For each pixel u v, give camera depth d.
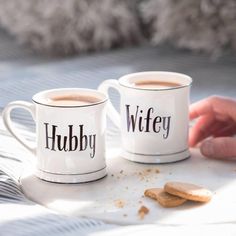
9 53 1.93
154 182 0.94
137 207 0.87
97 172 0.95
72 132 0.93
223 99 1.09
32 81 1.54
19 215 0.86
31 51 1.94
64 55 1.87
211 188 0.92
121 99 1.02
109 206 0.88
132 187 0.93
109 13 1.81
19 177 0.98
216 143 1.02
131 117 1.01
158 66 1.66
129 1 1.86
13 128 0.99
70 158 0.94
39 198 0.91
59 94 0.99
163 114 1.00
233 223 0.84
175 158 1.02
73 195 0.91
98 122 0.95
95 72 1.62
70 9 1.79
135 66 1.66
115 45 1.87
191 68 1.66
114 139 1.12
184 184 0.90
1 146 1.08
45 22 1.83
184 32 1.73
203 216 0.85
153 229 0.82
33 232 0.82
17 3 1.86
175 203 0.87
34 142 1.11
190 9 1.69
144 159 1.01
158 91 0.99
